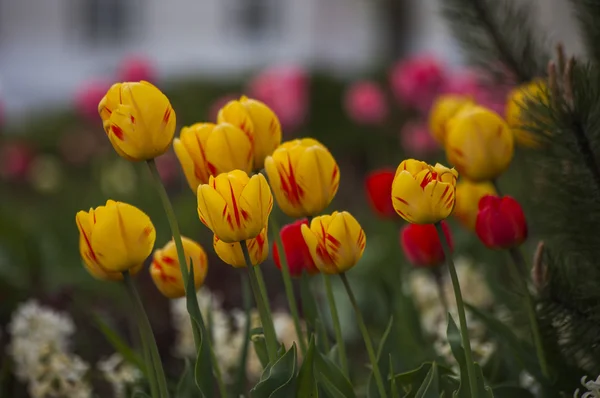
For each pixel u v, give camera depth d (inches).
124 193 169.2
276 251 66.7
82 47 620.4
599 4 70.1
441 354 74.4
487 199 64.8
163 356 98.0
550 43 77.9
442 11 78.9
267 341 60.5
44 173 220.2
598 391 62.1
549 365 66.1
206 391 60.7
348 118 264.8
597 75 67.1
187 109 272.8
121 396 74.1
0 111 211.3
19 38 614.9
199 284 64.4
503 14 77.5
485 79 79.7
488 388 60.0
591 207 65.9
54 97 593.0
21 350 77.2
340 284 111.3
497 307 84.4
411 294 83.1
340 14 627.2
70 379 76.3
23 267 114.2
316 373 62.5
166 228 125.9
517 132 70.4
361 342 100.3
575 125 64.3
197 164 61.7
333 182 61.4
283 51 628.4
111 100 59.7
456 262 98.2
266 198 58.5
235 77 344.8
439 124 74.0
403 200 58.0
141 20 623.8
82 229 59.5
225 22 625.3
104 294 116.7
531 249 84.6
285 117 170.7
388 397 64.8
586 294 65.4
